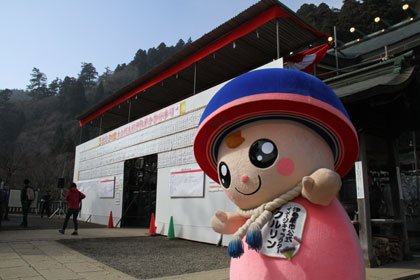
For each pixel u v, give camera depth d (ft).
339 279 6.49
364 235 18.20
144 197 45.78
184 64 33.76
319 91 7.23
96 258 19.60
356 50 54.85
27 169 110.42
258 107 7.37
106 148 47.26
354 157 8.78
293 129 7.54
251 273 7.09
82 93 290.97
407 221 27.94
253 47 31.65
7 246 22.57
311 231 6.88
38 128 265.75
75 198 31.22
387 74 18.58
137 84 41.57
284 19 25.90
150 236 31.19
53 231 33.17
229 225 8.41
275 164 7.32
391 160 21.62
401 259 20.24
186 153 29.91
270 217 7.29
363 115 18.75
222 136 8.39
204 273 15.92
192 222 27.99
